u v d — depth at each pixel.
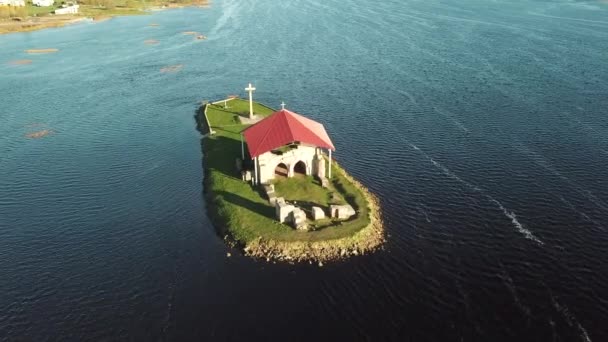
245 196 59.94
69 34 179.88
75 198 64.25
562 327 41.91
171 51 150.38
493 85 105.56
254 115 88.00
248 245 51.84
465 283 47.09
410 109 93.44
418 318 43.06
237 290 46.78
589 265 49.31
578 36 147.25
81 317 44.22
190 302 45.62
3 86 116.19
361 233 52.72
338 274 48.28
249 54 143.00
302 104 98.38
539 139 78.38
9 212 61.22
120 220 58.91
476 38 150.12
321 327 42.31
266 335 41.66
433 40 150.12
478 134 80.94
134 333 42.38
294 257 50.28
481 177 66.88
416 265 49.47
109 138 84.38
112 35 176.75
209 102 101.31
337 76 117.06
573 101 94.50
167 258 51.72
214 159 71.06
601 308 43.88
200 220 58.19
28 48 156.38
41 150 80.00
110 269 50.38
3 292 47.31
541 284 46.88
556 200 60.84
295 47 148.75
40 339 41.94
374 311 43.94
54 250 53.53
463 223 56.44
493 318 42.97
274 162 61.72
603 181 65.12
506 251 51.62
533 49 134.25
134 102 103.44
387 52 138.00
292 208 54.06
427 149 75.94
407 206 59.97
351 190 60.91
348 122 87.94
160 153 77.12
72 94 109.75
